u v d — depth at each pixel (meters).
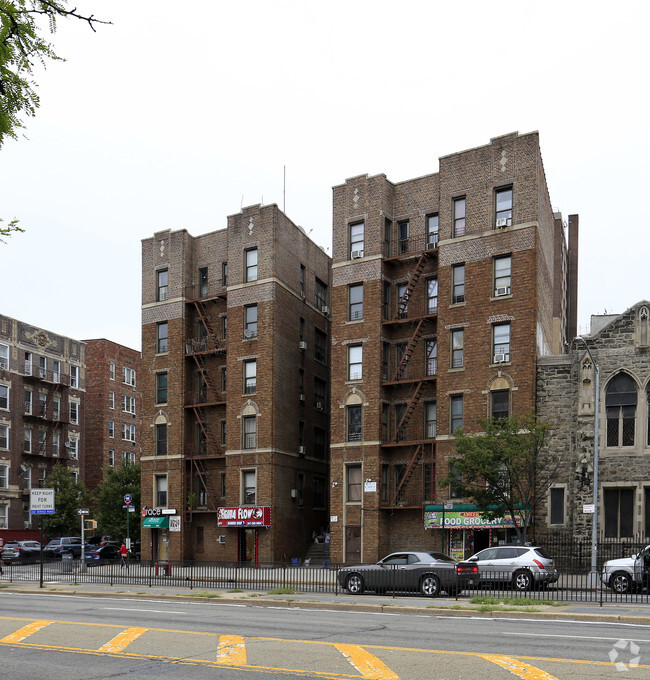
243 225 55.03
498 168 45.59
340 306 50.25
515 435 37.53
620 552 38.78
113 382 84.19
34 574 46.81
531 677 11.88
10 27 7.16
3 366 70.25
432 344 48.19
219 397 55.84
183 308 57.03
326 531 56.78
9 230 9.09
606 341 41.41
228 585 35.78
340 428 49.06
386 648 14.87
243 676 12.25
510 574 28.69
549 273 51.31
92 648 15.40
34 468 72.75
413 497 46.94
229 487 52.66
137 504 63.59
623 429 40.44
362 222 50.44
